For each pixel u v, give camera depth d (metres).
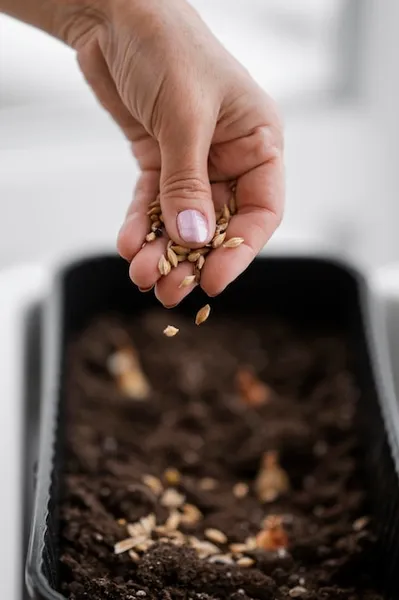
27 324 0.76
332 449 0.67
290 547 0.58
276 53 1.05
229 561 0.56
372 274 0.80
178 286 0.50
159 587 0.52
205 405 0.73
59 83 1.00
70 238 0.98
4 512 0.60
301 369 0.76
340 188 1.05
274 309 0.81
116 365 0.75
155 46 0.51
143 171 0.57
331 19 1.03
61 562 0.54
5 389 0.68
